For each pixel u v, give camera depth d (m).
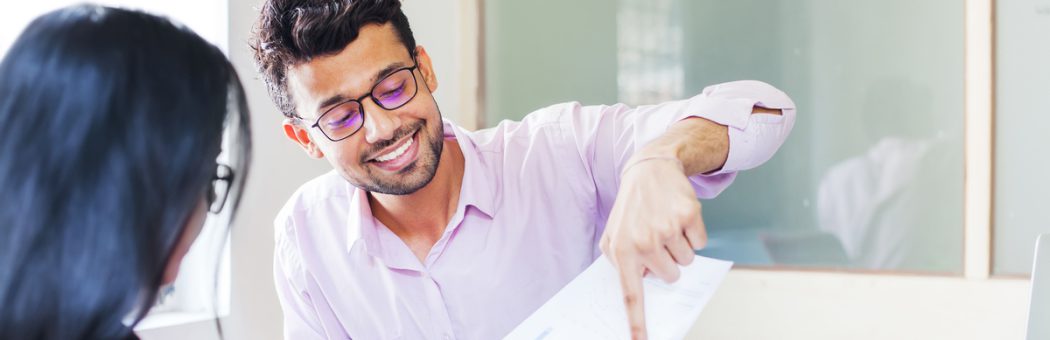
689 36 2.49
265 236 2.13
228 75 0.59
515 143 1.30
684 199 0.81
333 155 1.11
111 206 0.54
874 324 2.33
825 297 2.37
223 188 0.61
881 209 2.32
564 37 2.62
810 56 2.37
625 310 0.84
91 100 0.54
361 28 1.05
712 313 2.51
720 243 2.51
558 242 1.26
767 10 2.41
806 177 2.40
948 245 2.26
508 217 1.25
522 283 1.24
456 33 2.70
